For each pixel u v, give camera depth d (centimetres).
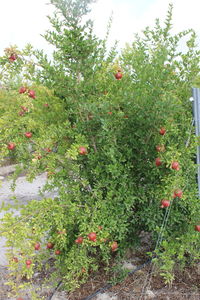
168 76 289
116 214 280
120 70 308
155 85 260
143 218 293
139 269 316
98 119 265
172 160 249
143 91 275
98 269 322
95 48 275
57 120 309
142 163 292
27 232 238
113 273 312
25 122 274
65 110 301
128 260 334
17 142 268
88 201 282
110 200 279
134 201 289
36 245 251
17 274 256
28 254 240
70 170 301
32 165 279
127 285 296
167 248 265
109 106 265
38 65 278
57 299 286
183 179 264
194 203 286
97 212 269
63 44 265
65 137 299
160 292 285
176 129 274
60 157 290
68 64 277
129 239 323
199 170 306
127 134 289
